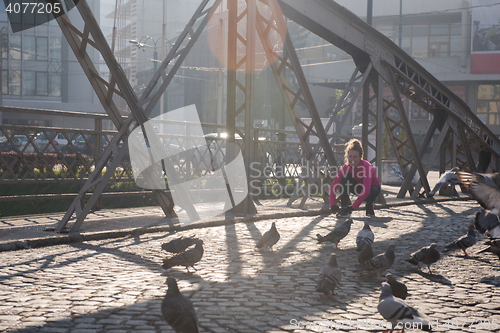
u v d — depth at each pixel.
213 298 4.20
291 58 10.26
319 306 4.04
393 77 13.08
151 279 4.79
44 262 5.39
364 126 12.75
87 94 54.09
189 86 65.12
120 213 9.45
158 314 3.70
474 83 55.97
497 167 18.20
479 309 4.05
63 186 10.93
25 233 6.82
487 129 16.66
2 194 10.08
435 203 14.14
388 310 3.22
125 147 7.70
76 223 7.09
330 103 65.69
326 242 7.14
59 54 52.25
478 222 4.17
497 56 53.59
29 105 50.03
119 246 6.46
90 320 3.54
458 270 5.61
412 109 55.88
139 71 82.56
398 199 14.03
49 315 3.64
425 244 7.20
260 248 6.48
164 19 37.81
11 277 4.71
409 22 59.06
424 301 4.27
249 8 9.56
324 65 61.34
